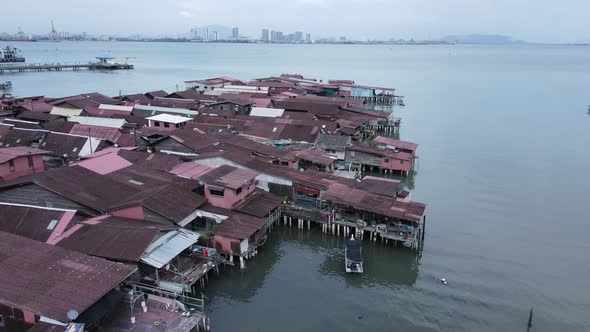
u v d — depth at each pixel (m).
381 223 50.25
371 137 101.25
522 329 36.44
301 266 46.00
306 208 53.72
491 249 49.69
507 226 55.66
